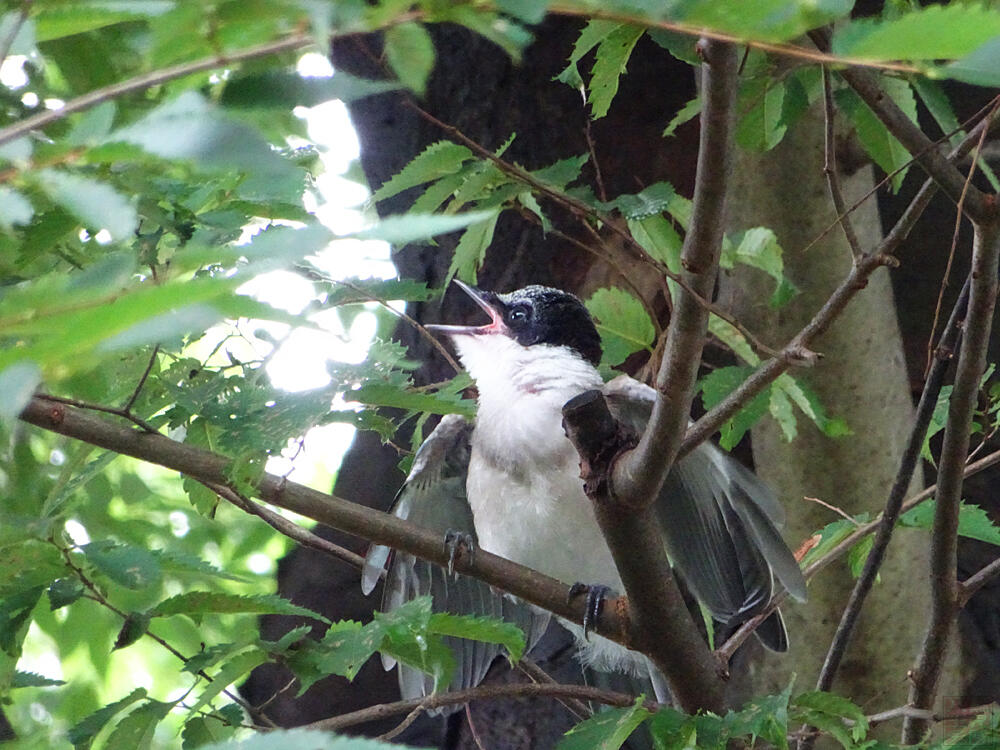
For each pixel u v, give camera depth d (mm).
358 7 3033
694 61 5594
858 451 9930
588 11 3047
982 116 8539
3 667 7188
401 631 6434
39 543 6336
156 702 6473
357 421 6613
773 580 8555
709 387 7809
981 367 6758
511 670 10656
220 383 6309
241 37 3039
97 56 5672
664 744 6168
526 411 9492
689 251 5602
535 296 10352
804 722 6625
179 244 5637
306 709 11125
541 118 11445
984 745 6406
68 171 3418
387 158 11984
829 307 6707
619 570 6816
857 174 10234
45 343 2584
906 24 2779
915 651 9703
